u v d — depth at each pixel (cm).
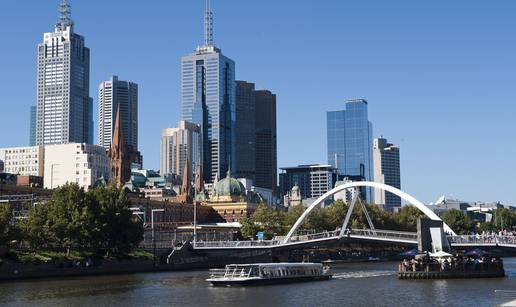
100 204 15575
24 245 15012
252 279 11644
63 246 15175
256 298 9700
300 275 12444
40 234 14150
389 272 15088
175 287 11306
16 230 13150
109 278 13350
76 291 10612
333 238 16425
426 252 13262
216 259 18075
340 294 10100
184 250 17188
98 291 10631
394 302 9075
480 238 14675
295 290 10756
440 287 10812
